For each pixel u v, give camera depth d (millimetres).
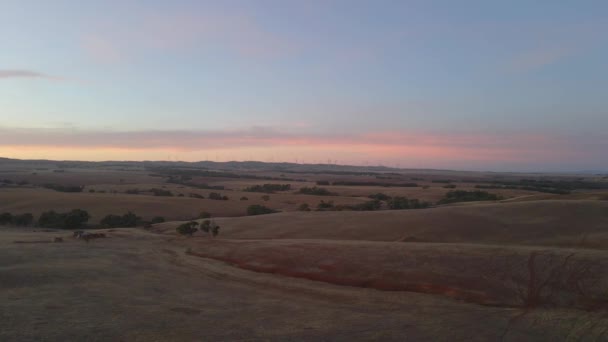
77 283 25578
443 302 20859
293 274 28391
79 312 19000
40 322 17125
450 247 29250
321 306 21078
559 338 15398
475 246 29172
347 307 20812
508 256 25062
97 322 17500
